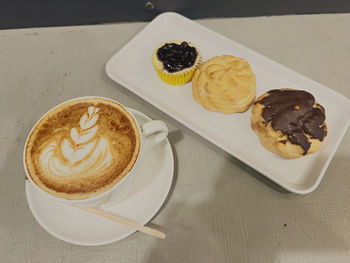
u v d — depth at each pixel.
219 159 0.25
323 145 0.24
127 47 0.31
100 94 0.29
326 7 0.34
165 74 0.28
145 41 0.32
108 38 0.34
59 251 0.21
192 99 0.28
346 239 0.21
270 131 0.23
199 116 0.27
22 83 0.30
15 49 0.33
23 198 0.24
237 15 0.36
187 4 0.34
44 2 0.33
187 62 0.28
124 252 0.21
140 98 0.29
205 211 0.23
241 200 0.23
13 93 0.30
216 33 0.31
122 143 0.19
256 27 0.34
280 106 0.24
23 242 0.22
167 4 0.34
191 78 0.29
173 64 0.28
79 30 0.35
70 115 0.20
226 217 0.22
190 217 0.23
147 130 0.20
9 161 0.25
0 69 0.32
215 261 0.21
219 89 0.26
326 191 0.23
